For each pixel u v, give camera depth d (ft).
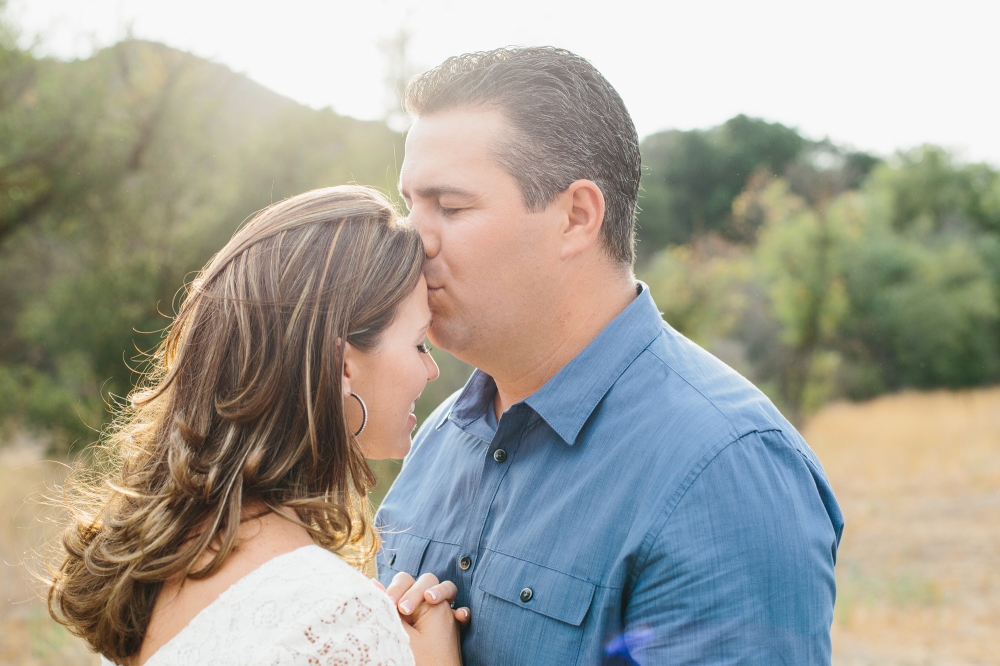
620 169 5.05
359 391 4.42
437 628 4.67
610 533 4.45
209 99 35.68
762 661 3.99
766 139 112.98
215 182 34.12
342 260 4.22
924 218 92.94
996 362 76.18
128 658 4.00
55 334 31.60
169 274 32.94
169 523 3.91
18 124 31.24
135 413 4.65
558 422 4.85
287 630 3.52
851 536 31.14
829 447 50.34
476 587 4.88
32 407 30.78
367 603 3.71
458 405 5.67
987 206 97.60
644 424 4.63
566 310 5.03
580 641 4.38
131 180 34.60
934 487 38.34
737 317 63.21
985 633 20.93
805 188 89.25
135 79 34.32
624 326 5.03
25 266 34.96
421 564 5.40
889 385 73.15
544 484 4.86
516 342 5.06
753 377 60.18
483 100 4.77
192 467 3.96
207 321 4.20
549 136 4.73
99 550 4.03
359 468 4.28
